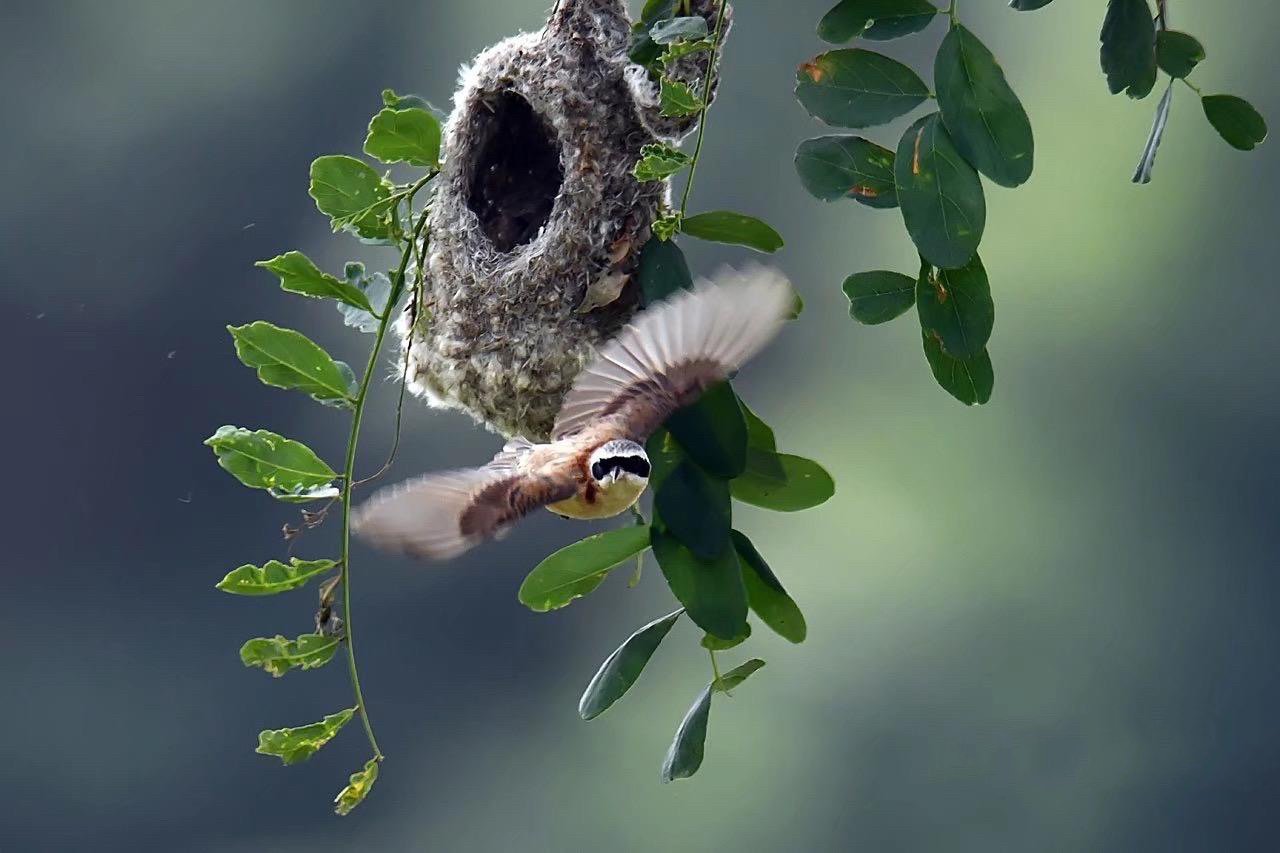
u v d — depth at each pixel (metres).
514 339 4.95
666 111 4.87
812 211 9.03
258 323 4.85
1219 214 9.35
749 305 4.77
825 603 9.16
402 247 4.88
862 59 4.84
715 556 4.85
